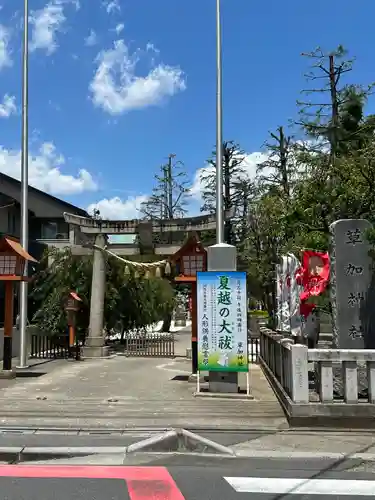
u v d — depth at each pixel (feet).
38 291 70.85
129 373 44.68
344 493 16.85
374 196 38.29
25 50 51.44
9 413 28.19
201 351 33.04
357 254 32.40
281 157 80.28
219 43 47.83
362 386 29.43
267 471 19.21
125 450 21.43
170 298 90.12
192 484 17.66
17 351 58.13
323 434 24.13
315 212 41.65
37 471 19.20
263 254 77.61
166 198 136.46
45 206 98.02
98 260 59.62
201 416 27.45
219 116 47.06
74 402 31.12
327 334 70.38
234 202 111.65
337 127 52.34
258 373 45.83
